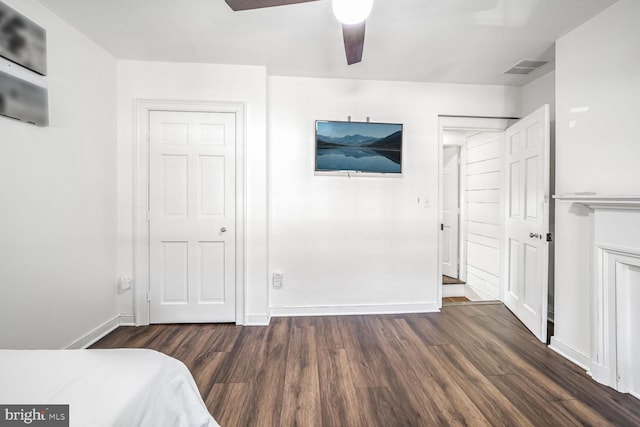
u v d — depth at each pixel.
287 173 2.71
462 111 2.85
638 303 1.59
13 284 1.57
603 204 1.64
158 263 2.50
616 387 1.64
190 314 2.53
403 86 2.80
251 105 2.50
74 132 1.97
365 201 2.79
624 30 1.64
